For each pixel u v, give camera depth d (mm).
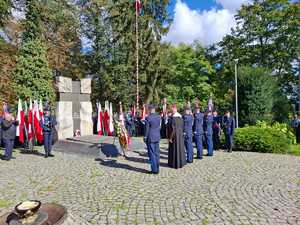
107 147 12867
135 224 5137
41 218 4363
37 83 20156
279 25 32156
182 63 36844
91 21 31688
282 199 6406
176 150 9812
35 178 8602
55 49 27234
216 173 9008
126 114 21281
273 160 11258
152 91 31656
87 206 6082
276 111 21328
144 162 10906
